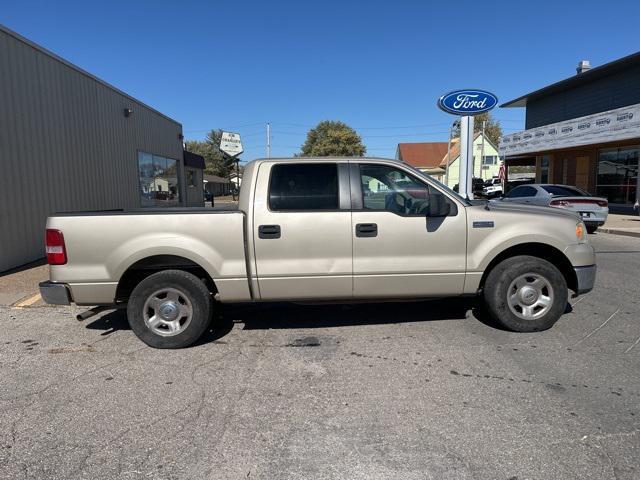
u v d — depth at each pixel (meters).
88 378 4.21
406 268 4.97
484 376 4.11
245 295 4.90
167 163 21.36
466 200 5.46
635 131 17.72
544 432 3.21
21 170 9.51
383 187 5.02
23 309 6.54
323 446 3.09
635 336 5.06
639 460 2.88
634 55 19.86
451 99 12.64
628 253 10.50
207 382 4.09
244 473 2.83
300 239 4.87
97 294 4.79
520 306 5.17
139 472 2.85
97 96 13.59
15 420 3.49
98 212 4.91
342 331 5.38
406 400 3.70
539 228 5.07
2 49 8.91
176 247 4.76
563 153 26.22
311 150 82.94
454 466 2.86
